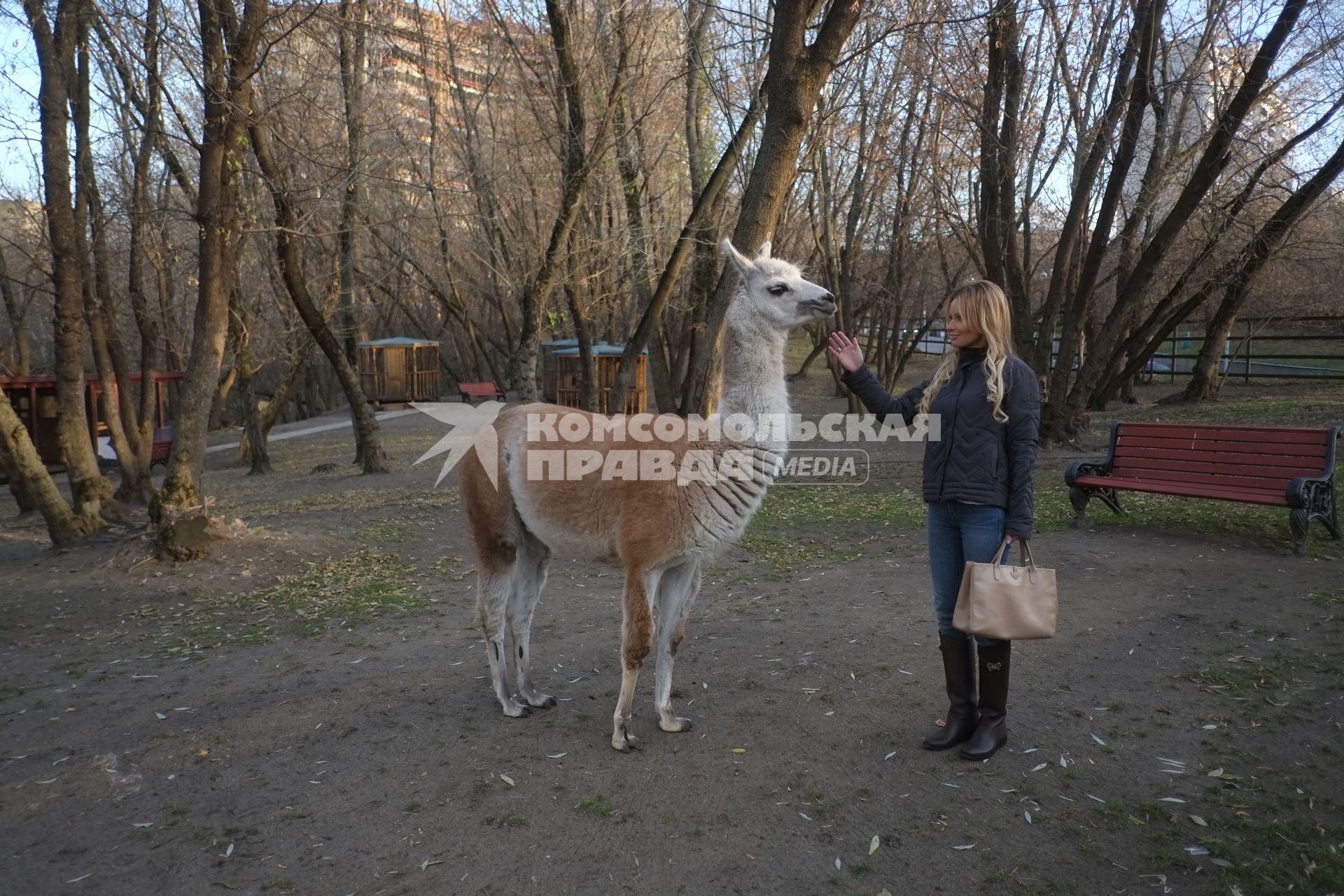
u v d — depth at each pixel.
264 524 9.30
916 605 5.88
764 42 12.08
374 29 10.42
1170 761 3.56
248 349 16.75
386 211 17.48
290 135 11.03
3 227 19.64
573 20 11.95
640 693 4.52
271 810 3.38
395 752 3.86
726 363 3.75
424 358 32.84
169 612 6.42
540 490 3.92
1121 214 16.59
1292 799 3.24
